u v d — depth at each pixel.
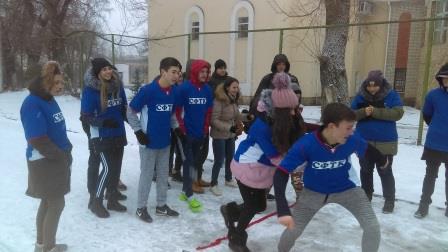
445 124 4.62
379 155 3.39
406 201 5.41
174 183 6.04
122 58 20.92
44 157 3.35
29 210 4.73
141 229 4.41
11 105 15.05
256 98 5.04
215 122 5.46
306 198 3.46
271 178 3.71
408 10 19.17
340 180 3.38
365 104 4.92
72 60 17.34
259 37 18.05
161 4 21.75
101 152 4.59
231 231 3.97
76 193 5.38
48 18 19.08
